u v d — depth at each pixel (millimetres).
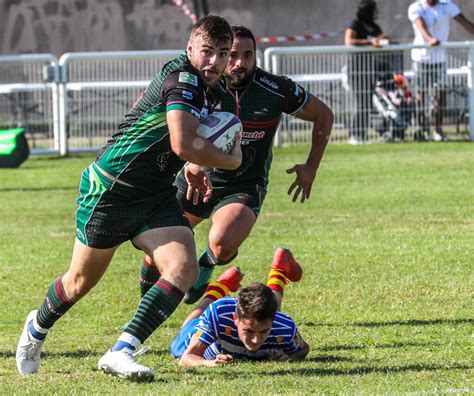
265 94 21828
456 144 60375
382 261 28922
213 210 22703
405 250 30484
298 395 15477
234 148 17203
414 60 61531
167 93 16531
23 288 26781
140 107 17000
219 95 19141
